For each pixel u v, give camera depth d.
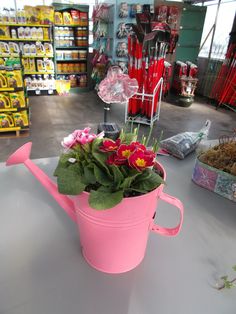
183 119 4.37
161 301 0.53
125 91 0.82
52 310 0.50
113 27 4.66
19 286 0.55
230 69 4.92
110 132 0.76
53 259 0.61
